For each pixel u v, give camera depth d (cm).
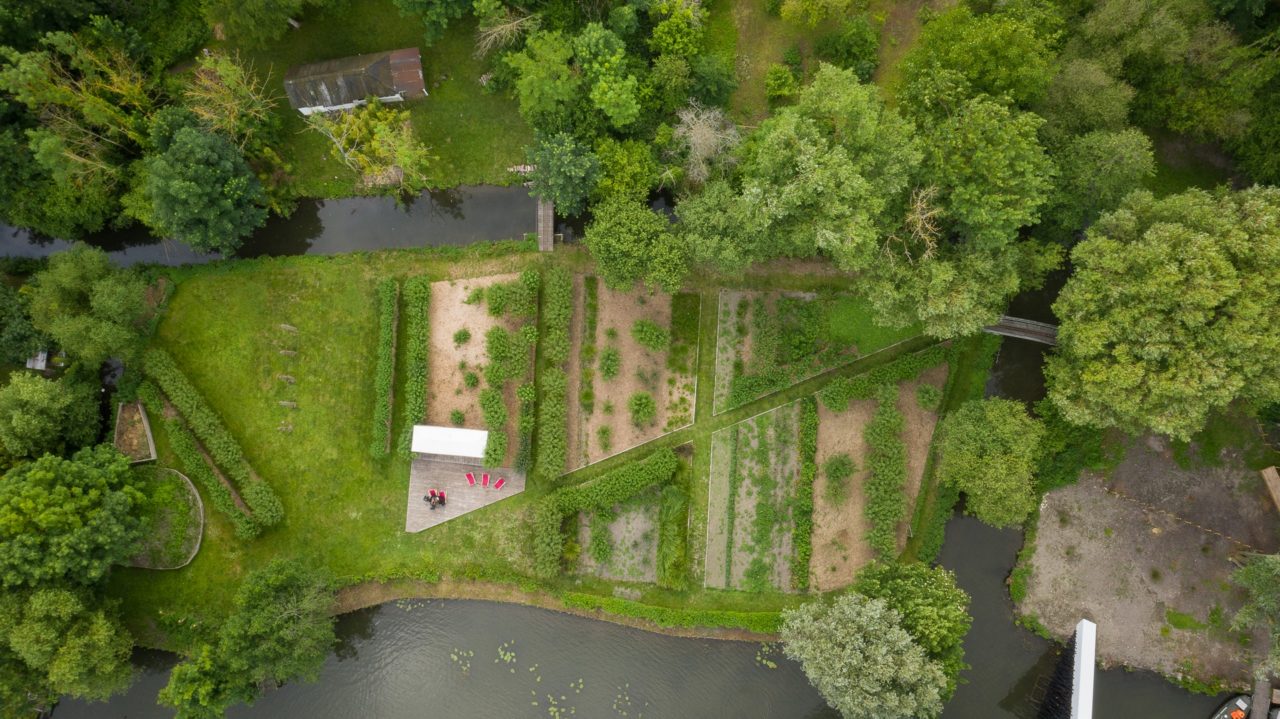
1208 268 3691
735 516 5006
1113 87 4319
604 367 4991
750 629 4903
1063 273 4991
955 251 4284
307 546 4991
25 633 3959
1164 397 3984
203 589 4928
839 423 5006
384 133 4634
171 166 4262
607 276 4609
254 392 5019
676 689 4959
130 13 4762
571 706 4934
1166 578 4903
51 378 4903
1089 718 4475
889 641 4075
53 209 4656
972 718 4938
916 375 4928
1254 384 3916
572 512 4975
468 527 5025
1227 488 4891
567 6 4688
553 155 4428
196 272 5044
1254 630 4809
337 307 5069
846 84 4091
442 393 5062
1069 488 4972
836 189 3909
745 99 5028
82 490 4272
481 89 5053
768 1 4912
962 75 4166
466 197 5181
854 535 4962
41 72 4088
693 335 5038
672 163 4766
